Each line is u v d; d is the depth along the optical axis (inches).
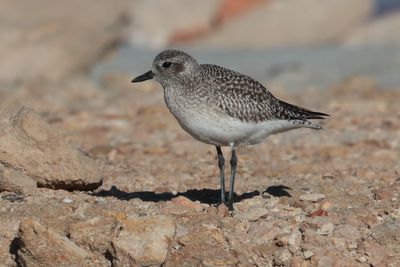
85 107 804.6
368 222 446.3
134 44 1259.8
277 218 454.3
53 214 446.9
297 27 1279.5
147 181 537.6
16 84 943.7
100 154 622.2
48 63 995.3
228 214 459.2
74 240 422.0
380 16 1317.7
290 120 471.2
